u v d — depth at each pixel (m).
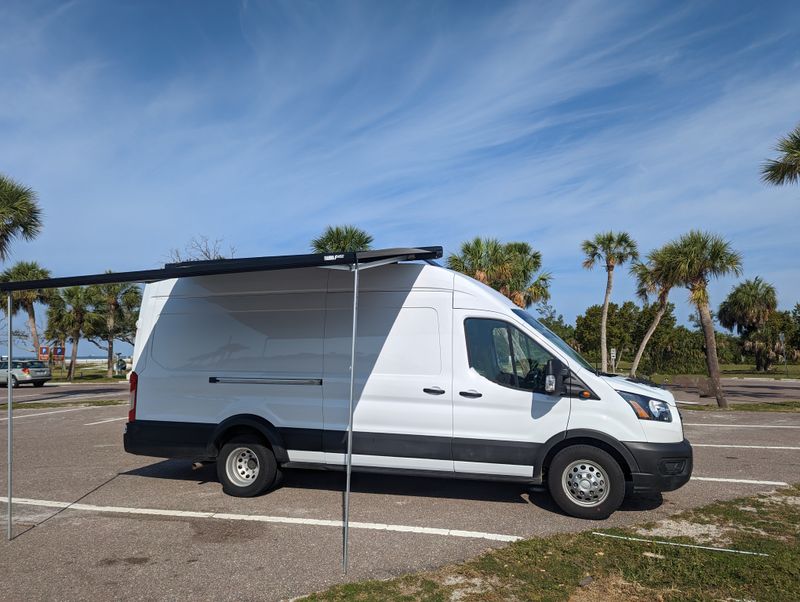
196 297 6.84
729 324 51.19
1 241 20.45
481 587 4.04
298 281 6.51
